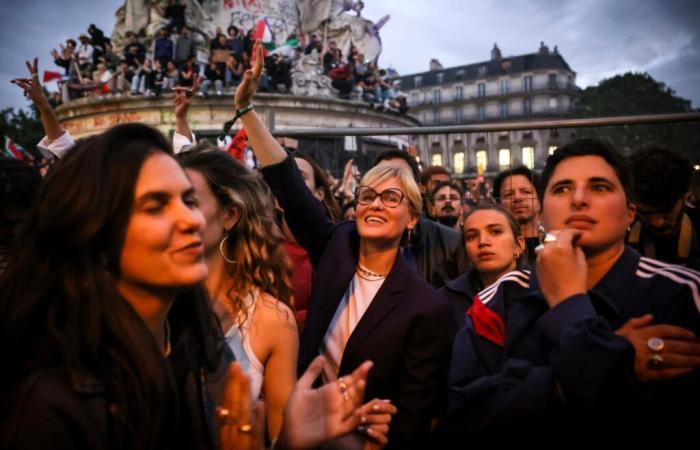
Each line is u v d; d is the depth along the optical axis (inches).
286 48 586.9
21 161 77.4
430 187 180.9
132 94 550.0
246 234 74.0
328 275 91.5
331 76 642.2
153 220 40.4
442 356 79.3
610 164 58.1
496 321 65.6
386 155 146.1
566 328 50.5
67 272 39.8
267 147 101.9
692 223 98.1
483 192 212.4
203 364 51.6
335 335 86.4
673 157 88.6
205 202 70.9
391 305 81.6
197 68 553.3
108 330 39.6
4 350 38.5
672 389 47.9
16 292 39.9
